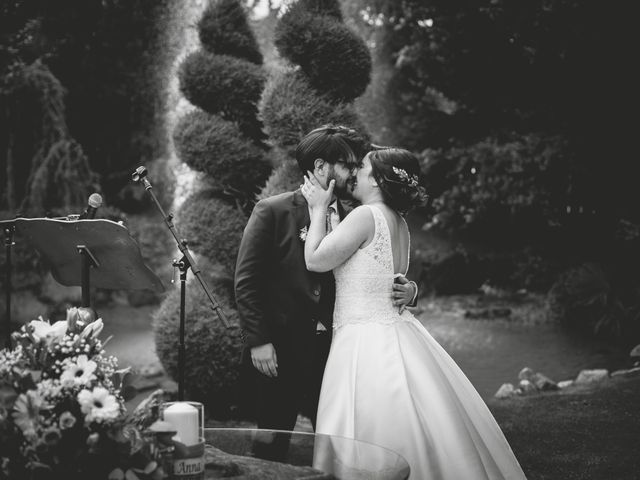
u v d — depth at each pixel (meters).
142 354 8.63
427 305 12.28
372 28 13.49
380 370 3.12
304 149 3.33
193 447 2.11
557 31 9.47
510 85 10.78
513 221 11.84
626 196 10.34
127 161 12.69
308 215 3.42
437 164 11.92
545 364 8.55
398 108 13.71
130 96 12.03
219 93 5.93
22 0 10.01
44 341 2.14
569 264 11.44
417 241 14.33
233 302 5.89
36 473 1.92
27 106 10.96
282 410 3.40
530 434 4.95
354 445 2.56
